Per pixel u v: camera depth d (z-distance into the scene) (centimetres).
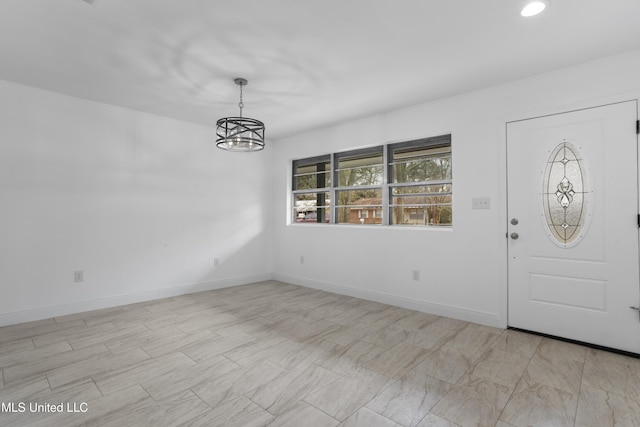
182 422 180
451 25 230
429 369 242
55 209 358
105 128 391
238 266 520
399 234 404
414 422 181
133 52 268
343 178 486
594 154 281
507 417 185
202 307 397
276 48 262
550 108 301
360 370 241
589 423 180
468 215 349
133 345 283
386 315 368
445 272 365
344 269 462
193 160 468
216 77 314
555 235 300
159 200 436
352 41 251
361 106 395
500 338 301
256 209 545
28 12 215
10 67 297
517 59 279
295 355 265
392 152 429
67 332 312
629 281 266
